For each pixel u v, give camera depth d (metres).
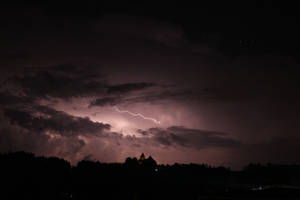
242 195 100.25
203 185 106.12
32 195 94.50
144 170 109.62
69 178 104.50
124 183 101.75
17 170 98.75
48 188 97.50
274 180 113.44
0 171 96.44
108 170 107.69
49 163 105.75
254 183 114.81
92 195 96.50
